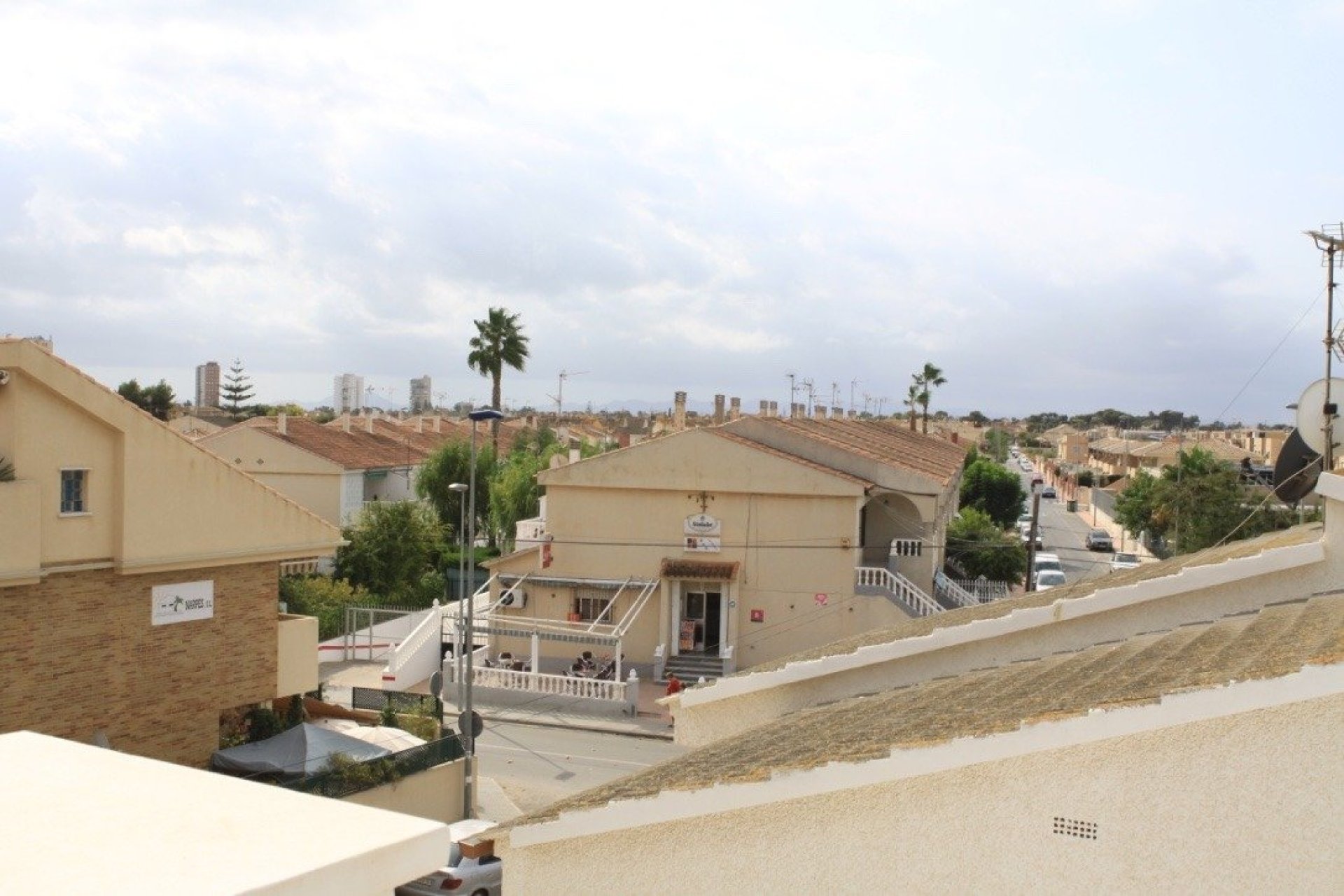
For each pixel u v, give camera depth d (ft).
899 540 131.03
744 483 124.57
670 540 126.72
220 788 12.57
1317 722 17.07
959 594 138.00
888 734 22.22
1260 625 24.07
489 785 90.74
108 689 62.18
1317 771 17.07
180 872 10.21
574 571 129.18
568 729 108.78
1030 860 18.97
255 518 69.26
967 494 248.73
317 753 68.85
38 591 58.90
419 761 74.38
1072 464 474.49
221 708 68.64
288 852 10.76
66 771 13.03
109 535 61.87
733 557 125.39
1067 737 18.44
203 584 67.21
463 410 494.18
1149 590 29.89
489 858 65.51
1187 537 172.76
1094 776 18.52
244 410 449.48
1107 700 18.79
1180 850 17.89
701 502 125.90
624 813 22.93
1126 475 328.90
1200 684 17.95
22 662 58.13
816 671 35.40
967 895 19.48
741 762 24.39
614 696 114.32
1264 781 17.38
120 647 62.80
